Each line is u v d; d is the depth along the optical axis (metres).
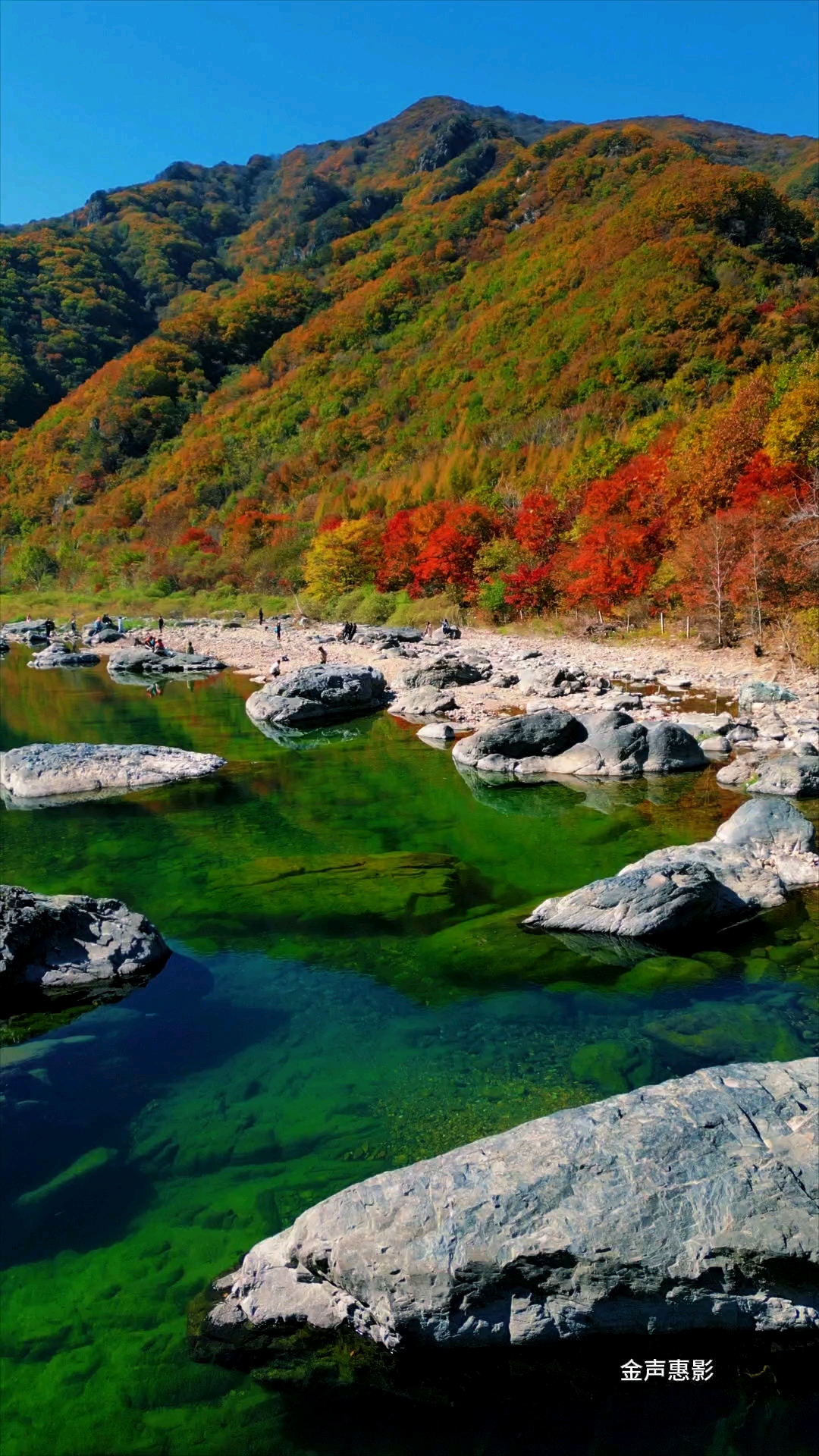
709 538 31.91
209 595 67.38
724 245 75.56
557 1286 4.40
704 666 28.44
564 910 10.20
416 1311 4.39
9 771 18.02
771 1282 4.34
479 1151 4.92
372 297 121.75
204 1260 5.28
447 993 8.78
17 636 51.88
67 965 9.01
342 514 70.56
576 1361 4.50
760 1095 5.11
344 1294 4.62
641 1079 7.14
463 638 40.28
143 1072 7.44
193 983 9.12
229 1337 4.72
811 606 27.98
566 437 65.25
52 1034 8.09
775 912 10.40
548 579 42.94
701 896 9.89
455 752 19.56
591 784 17.03
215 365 130.75
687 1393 4.35
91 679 35.25
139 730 24.22
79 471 108.69
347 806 16.11
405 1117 6.76
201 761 19.28
